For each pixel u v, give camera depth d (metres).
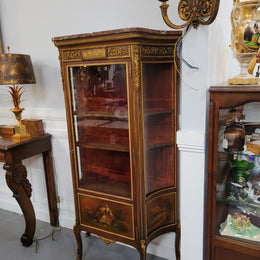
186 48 1.19
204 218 1.35
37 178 2.50
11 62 1.87
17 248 2.13
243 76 1.16
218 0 1.02
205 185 1.33
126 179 1.63
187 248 1.39
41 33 2.11
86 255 2.02
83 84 1.60
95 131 1.67
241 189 1.29
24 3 2.12
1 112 2.51
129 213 1.57
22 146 1.97
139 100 1.39
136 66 1.33
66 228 2.41
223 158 1.29
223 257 1.29
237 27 1.14
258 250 1.18
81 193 1.74
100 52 1.41
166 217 1.71
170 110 1.56
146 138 1.50
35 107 2.31
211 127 1.16
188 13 1.12
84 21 1.92
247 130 1.33
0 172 2.71
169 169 1.66
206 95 1.19
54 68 2.13
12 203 2.71
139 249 1.58
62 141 2.24
